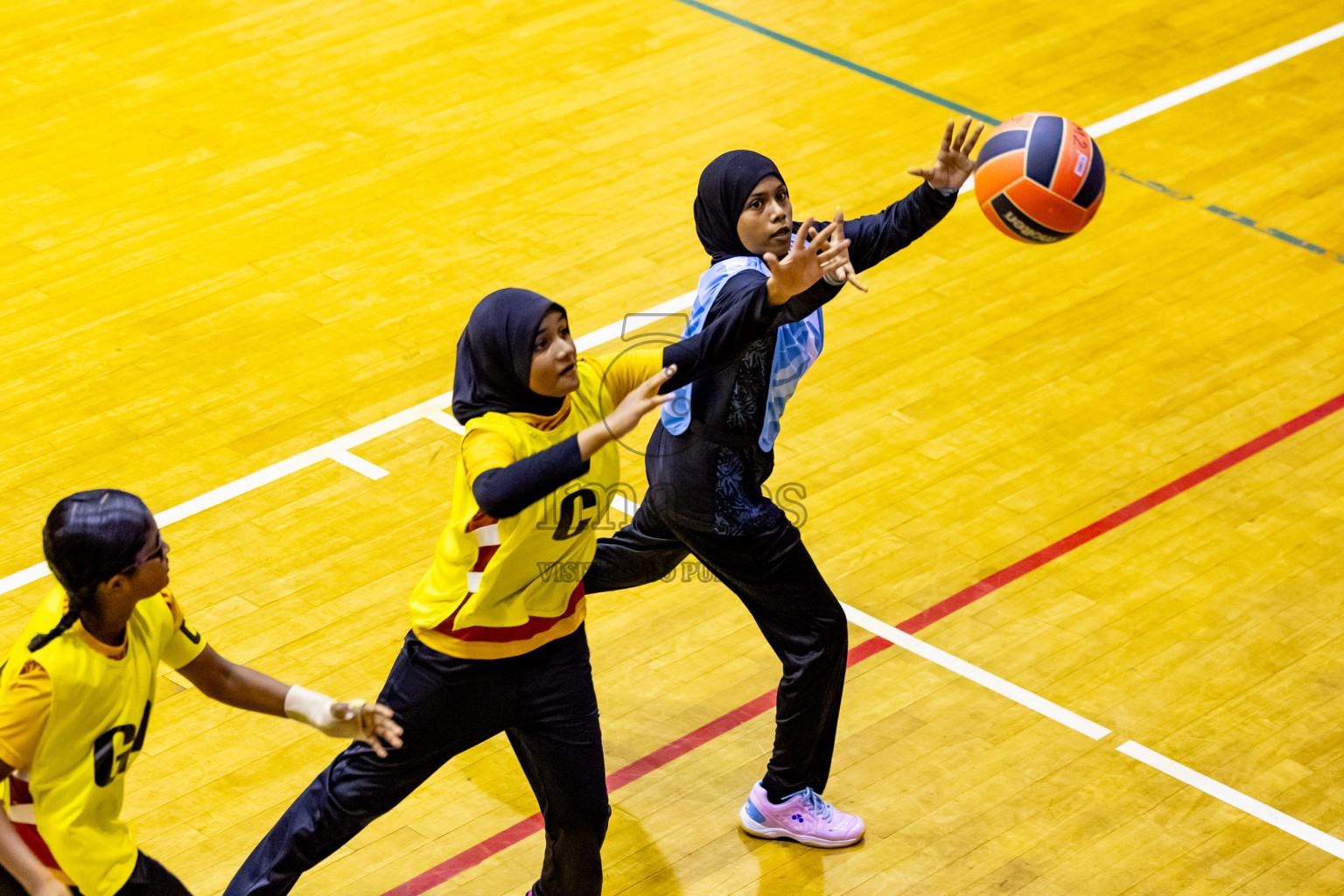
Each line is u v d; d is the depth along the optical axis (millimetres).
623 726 8766
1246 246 13477
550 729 6656
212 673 6129
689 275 13023
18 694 5324
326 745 8625
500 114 15586
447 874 7793
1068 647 9328
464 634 6488
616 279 12953
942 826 8094
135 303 12664
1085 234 13656
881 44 17078
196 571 9867
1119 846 7938
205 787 8289
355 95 15914
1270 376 11828
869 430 11289
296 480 10734
